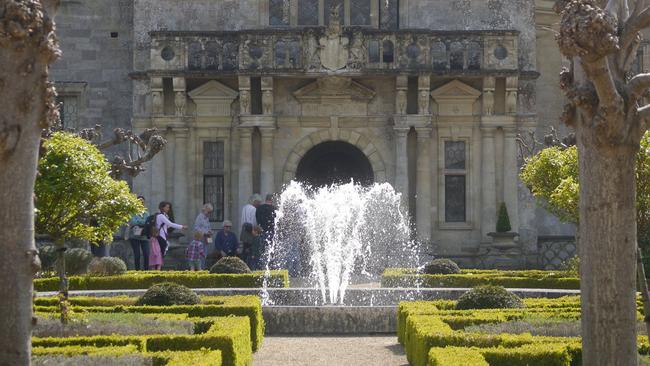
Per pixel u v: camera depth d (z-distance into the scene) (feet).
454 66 149.07
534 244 152.05
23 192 38.75
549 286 107.45
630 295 42.86
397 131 148.56
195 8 152.46
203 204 150.30
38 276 106.01
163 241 128.16
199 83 150.00
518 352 50.70
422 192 148.66
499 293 76.69
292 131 150.92
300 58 147.13
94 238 81.35
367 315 85.61
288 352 73.67
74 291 98.84
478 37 148.56
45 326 61.52
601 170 42.83
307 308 85.71
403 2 153.38
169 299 79.51
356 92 150.20
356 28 147.02
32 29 38.22
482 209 150.71
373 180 150.92
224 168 150.51
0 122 38.19
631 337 42.83
